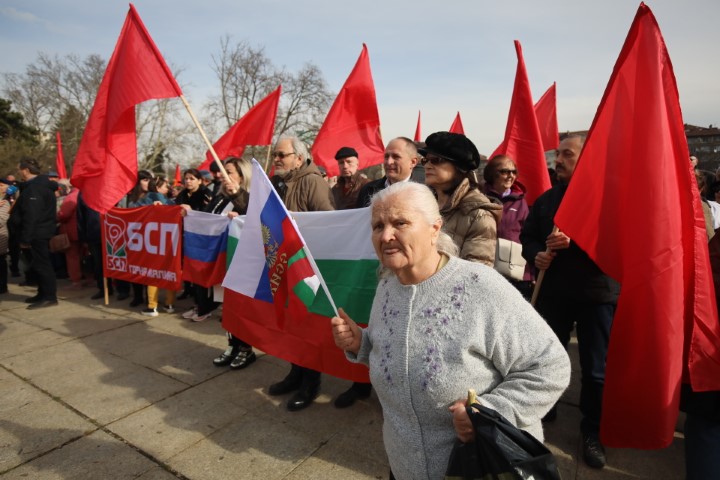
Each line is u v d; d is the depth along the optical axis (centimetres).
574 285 250
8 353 398
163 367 369
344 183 479
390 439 137
